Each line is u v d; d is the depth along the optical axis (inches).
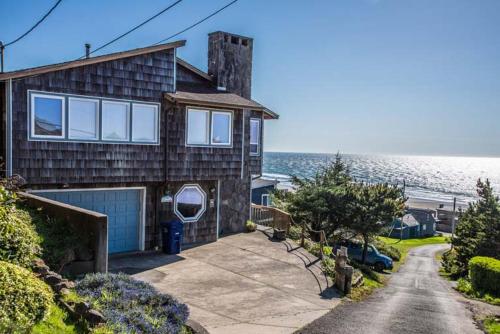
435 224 2571.4
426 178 6048.2
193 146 592.7
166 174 565.6
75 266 303.0
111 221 542.0
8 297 179.8
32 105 454.3
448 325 378.9
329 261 546.0
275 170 5521.7
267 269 505.0
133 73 529.0
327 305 401.1
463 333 357.4
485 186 1291.8
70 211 332.5
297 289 441.4
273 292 420.8
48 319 199.2
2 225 247.0
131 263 506.0
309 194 936.9
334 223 944.9
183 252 569.9
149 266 495.5
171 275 459.8
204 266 502.9
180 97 555.2
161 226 574.6
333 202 925.2
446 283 896.9
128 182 537.6
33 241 271.3
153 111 551.5
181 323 252.2
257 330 313.1
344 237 1036.5
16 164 445.7
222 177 627.8
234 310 358.9
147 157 547.8
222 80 703.1
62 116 475.8
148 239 570.9
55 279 245.0
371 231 927.0
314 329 324.5
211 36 711.7
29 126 452.8
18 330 170.4
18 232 255.0
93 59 488.1
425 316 408.2
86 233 318.0
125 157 527.2
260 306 374.6
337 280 474.3
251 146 746.8
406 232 2297.0
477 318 428.8
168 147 566.9
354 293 479.8
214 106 600.4
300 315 359.3
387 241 2112.5
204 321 325.7
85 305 217.6
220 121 623.8
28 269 247.1
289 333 312.0
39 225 330.6
